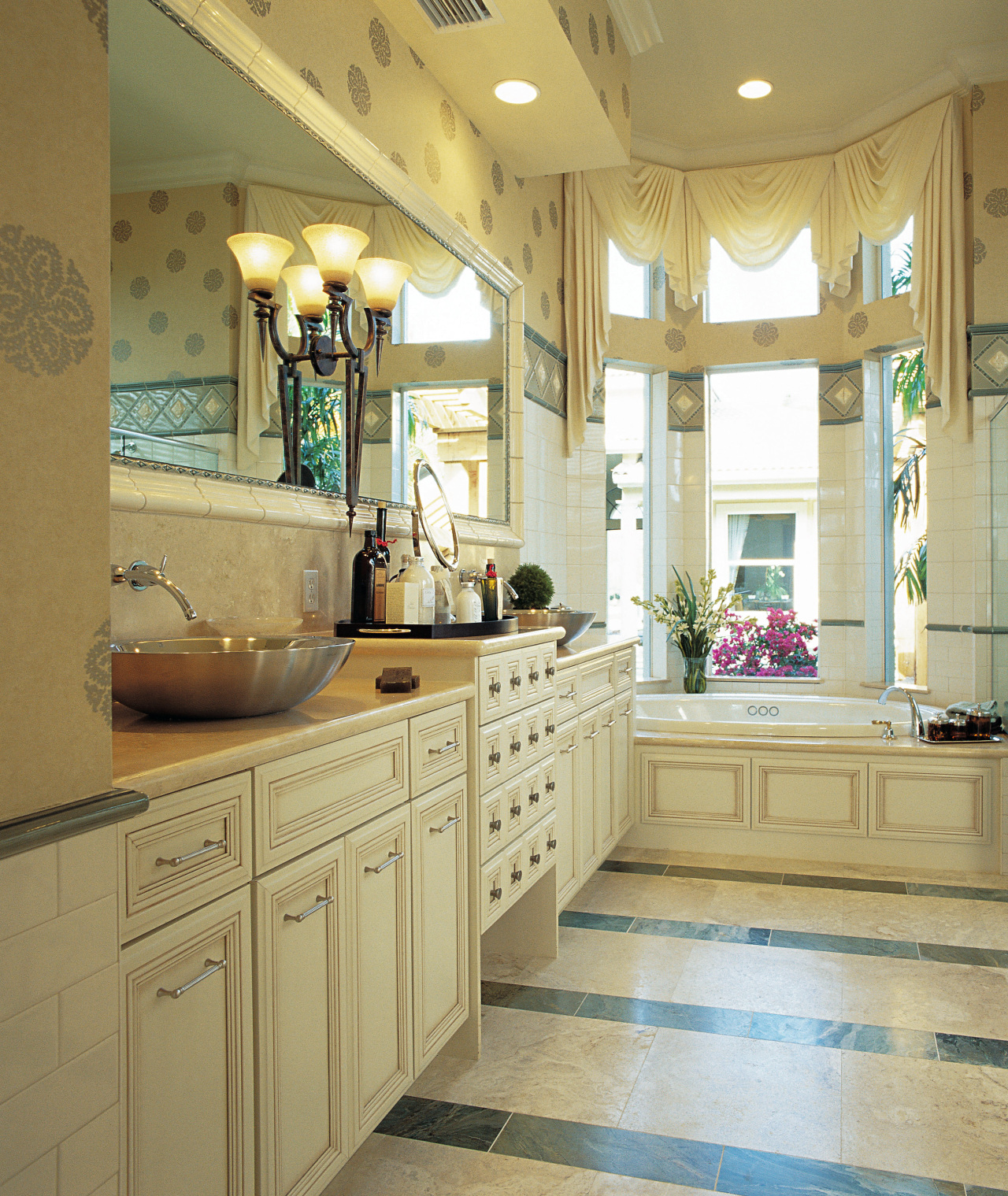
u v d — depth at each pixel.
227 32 1.93
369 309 2.59
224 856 1.21
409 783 1.77
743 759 3.91
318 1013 1.44
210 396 1.94
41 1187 0.90
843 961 2.78
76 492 0.95
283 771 1.34
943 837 3.71
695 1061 2.19
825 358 5.39
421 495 2.93
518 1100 2.03
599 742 3.38
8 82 0.87
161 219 1.80
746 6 3.98
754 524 5.69
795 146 5.23
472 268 3.39
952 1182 1.73
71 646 0.95
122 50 1.70
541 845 2.61
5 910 0.86
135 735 1.33
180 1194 1.13
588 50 3.11
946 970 2.71
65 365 0.94
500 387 3.73
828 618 5.40
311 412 2.31
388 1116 1.97
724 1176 1.76
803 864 3.79
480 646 2.10
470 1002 2.17
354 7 2.50
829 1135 1.89
